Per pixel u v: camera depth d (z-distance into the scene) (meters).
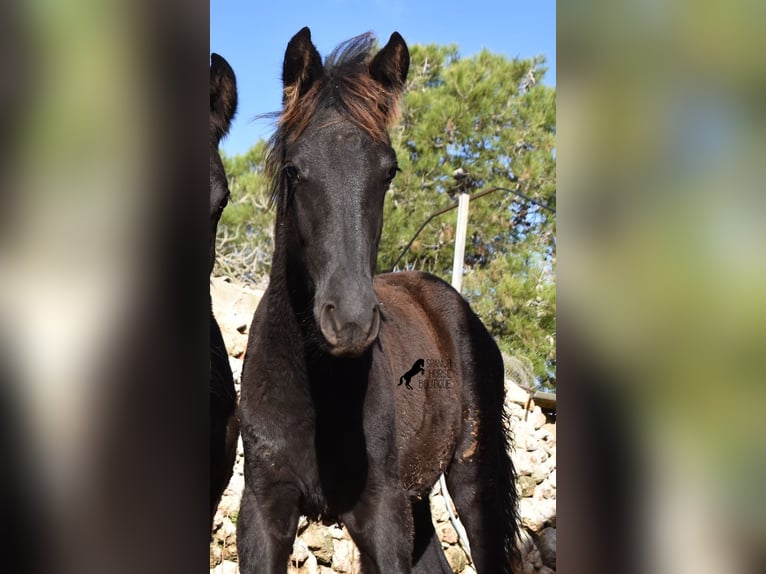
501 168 11.52
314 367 2.79
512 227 11.34
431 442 3.70
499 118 11.68
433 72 12.14
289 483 2.89
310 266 2.55
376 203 2.56
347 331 2.34
